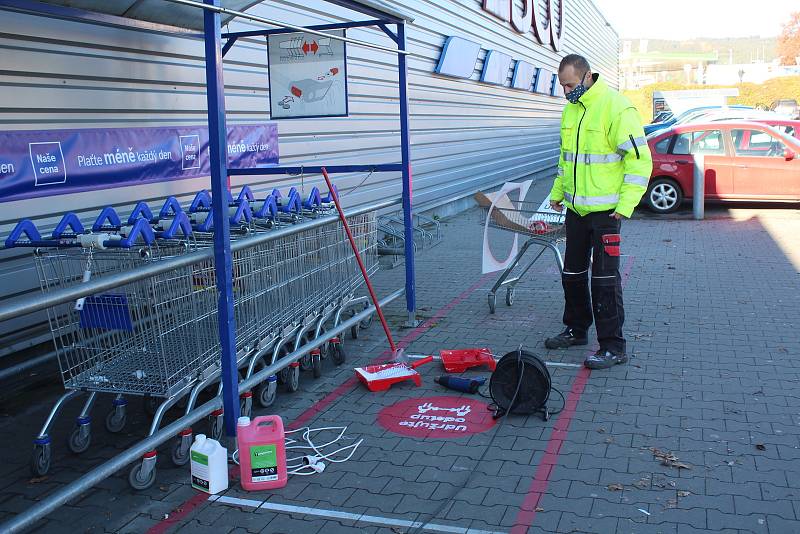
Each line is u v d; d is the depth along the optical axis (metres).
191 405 4.30
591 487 3.84
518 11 18.73
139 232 4.09
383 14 5.89
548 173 23.78
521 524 3.52
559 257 6.53
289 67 5.98
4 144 5.27
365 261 6.57
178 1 3.64
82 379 4.26
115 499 3.89
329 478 4.05
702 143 13.51
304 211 5.84
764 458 4.09
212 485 3.90
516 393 4.71
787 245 10.32
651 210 13.95
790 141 13.17
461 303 7.76
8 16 5.26
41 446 4.13
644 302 7.52
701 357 5.80
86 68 5.89
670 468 4.01
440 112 13.90
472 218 14.43
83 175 5.88
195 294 4.34
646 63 101.88
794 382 5.21
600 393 5.12
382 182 11.37
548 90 23.59
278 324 5.30
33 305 3.05
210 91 4.01
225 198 4.12
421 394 5.28
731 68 73.81
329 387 5.46
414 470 4.11
